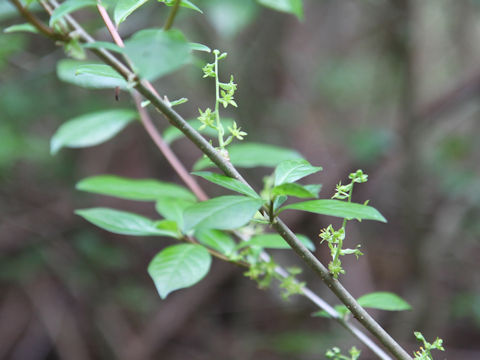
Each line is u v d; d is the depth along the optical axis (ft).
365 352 13.44
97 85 3.71
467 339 15.28
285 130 16.08
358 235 16.71
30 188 13.44
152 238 15.88
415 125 12.69
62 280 14.61
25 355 14.85
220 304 16.01
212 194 15.26
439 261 14.94
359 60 17.66
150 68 1.86
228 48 13.16
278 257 15.39
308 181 15.90
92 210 3.90
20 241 13.29
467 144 17.52
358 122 18.56
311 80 17.25
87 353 14.80
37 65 10.52
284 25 14.56
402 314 13.69
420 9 14.01
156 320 14.25
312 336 14.33
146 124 5.29
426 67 16.46
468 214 16.24
